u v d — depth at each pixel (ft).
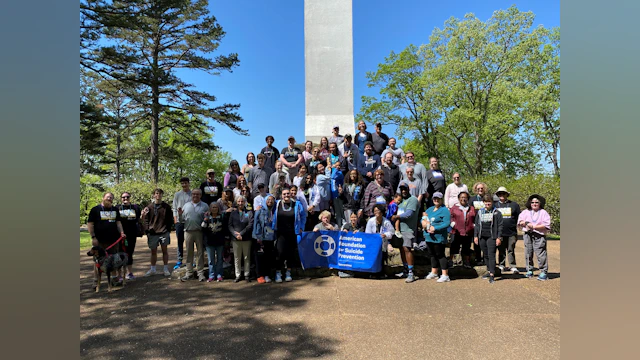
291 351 13.24
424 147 103.71
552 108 75.15
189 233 22.86
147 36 72.02
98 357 12.89
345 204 26.55
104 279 23.12
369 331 14.84
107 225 21.18
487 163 92.48
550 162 88.79
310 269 23.57
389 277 23.16
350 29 42.06
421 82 89.71
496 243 21.91
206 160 127.34
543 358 12.48
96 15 52.13
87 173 91.50
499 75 83.82
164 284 22.00
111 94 78.95
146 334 14.78
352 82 41.57
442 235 22.16
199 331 15.02
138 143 116.88
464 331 14.74
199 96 74.64
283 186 27.91
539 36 81.15
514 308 17.24
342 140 35.24
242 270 23.47
